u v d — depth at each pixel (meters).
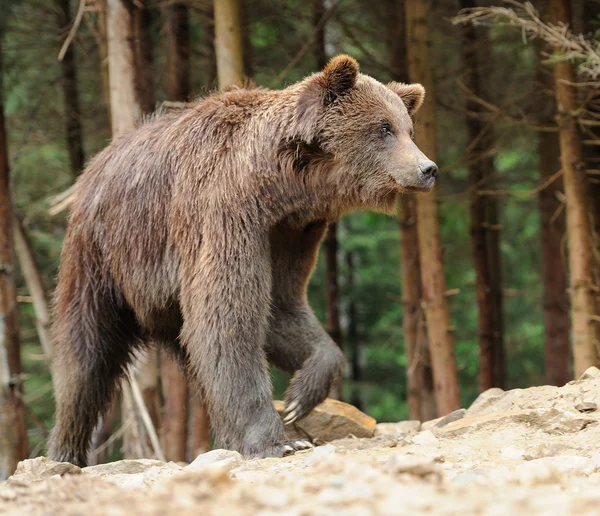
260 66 20.02
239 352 8.72
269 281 9.02
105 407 10.55
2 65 20.30
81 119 20.89
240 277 8.78
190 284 9.05
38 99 21.66
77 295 10.28
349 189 9.20
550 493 4.91
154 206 9.53
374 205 9.27
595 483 5.42
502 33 17.56
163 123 10.05
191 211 9.10
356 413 10.98
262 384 8.77
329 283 21.38
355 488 4.71
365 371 31.94
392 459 5.63
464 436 8.84
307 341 9.48
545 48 17.00
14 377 16.52
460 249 24.55
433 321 16.05
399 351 30.52
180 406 17.03
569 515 4.23
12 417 16.45
